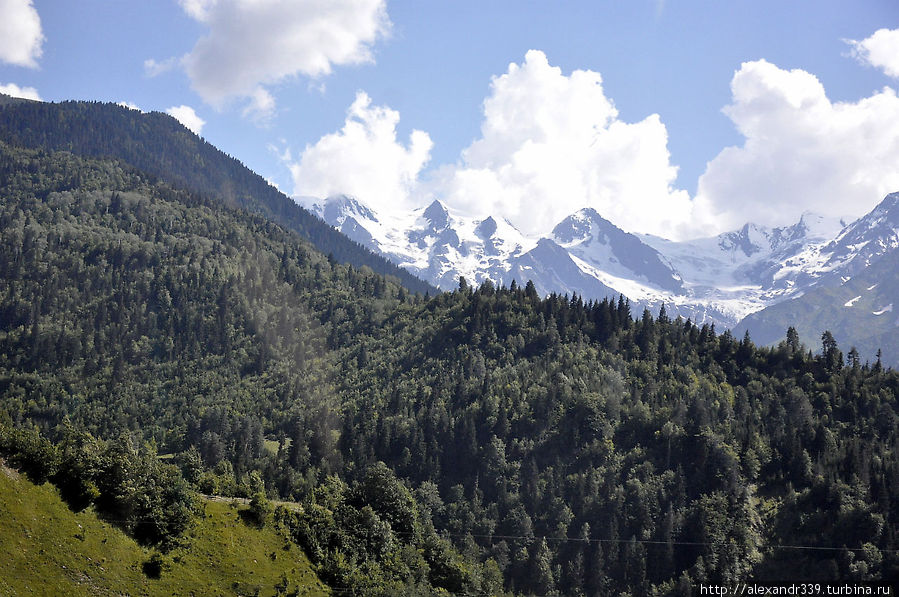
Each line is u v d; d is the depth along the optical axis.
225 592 92.31
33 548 80.12
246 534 103.25
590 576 178.00
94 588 81.69
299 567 103.19
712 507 190.12
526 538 184.62
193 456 126.38
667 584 174.38
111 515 90.81
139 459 99.06
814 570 173.62
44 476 87.94
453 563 126.56
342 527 114.19
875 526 177.75
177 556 92.69
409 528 129.75
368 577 107.94
